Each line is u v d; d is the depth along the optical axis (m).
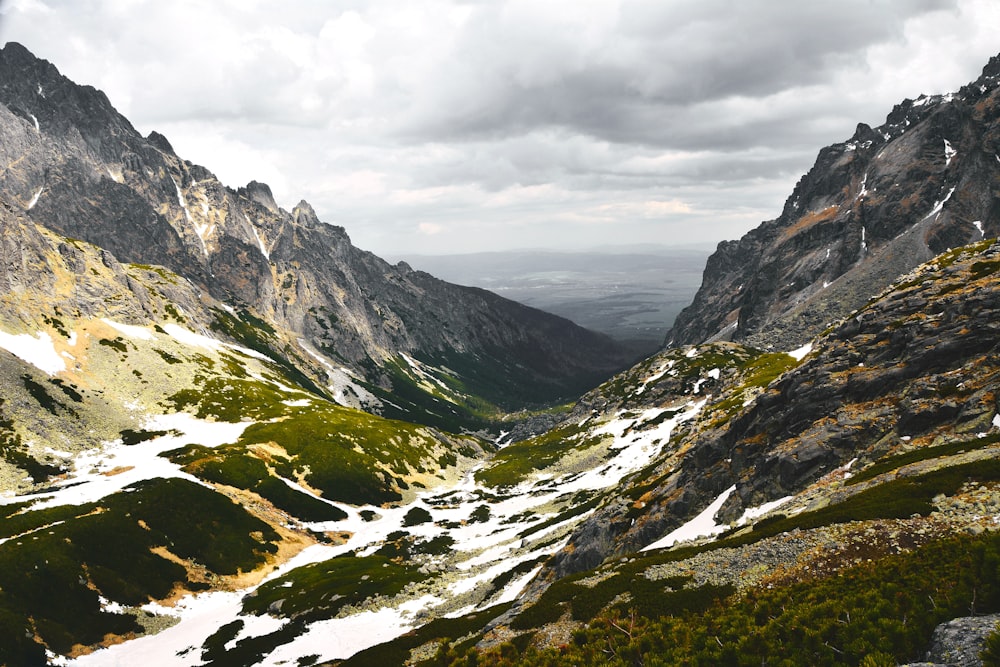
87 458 138.75
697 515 66.06
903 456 48.72
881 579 28.91
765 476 60.56
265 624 82.44
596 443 198.12
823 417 62.66
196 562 104.31
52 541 92.94
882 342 66.50
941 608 23.55
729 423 77.69
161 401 179.25
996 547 24.78
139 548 100.62
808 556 35.88
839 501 45.28
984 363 53.69
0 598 78.81
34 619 78.19
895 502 37.75
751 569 37.78
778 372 141.88
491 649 39.44
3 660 70.75
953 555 28.44
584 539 74.56
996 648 18.92
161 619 88.38
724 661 26.14
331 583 92.19
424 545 119.31
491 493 170.50
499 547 107.81
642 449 168.50
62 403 152.12
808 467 56.69
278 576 106.88
